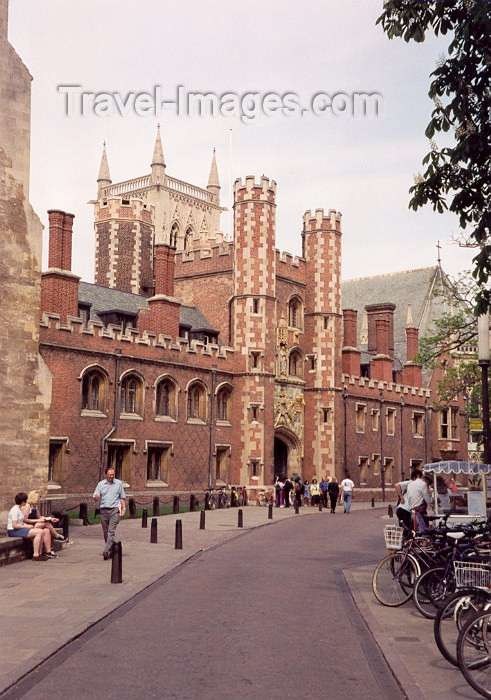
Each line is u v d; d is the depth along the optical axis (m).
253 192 46.19
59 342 34.31
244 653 9.62
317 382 49.59
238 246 46.25
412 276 75.81
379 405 56.47
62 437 34.06
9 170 20.08
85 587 14.20
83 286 42.91
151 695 7.88
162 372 40.06
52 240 36.19
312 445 49.31
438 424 64.06
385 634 10.73
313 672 8.84
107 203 57.62
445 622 9.10
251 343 45.12
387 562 12.99
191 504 36.75
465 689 8.16
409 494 16.70
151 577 15.49
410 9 13.05
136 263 56.91
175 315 41.94
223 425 44.09
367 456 54.47
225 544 22.61
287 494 43.91
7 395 19.69
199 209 84.81
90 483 35.41
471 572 10.97
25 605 12.41
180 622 11.41
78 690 8.04
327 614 12.25
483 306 14.68
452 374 35.75
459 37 13.09
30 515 18.84
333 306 50.22
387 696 8.00
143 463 38.47
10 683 8.16
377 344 60.38
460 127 13.43
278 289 48.25
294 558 19.41
